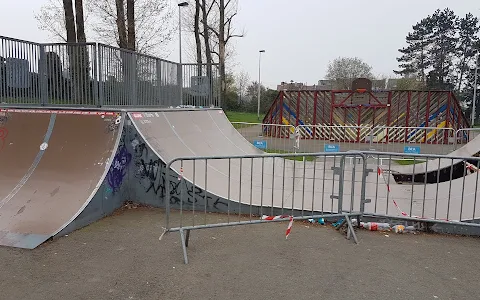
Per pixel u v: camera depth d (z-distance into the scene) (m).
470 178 7.71
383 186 8.34
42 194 6.04
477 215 5.92
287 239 5.29
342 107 23.23
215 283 3.97
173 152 7.61
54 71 8.83
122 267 4.31
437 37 60.78
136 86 9.83
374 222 5.82
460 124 23.70
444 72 60.19
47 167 6.61
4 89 9.25
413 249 4.99
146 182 6.91
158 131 7.94
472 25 58.88
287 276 4.16
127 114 7.11
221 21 25.95
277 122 24.98
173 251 4.80
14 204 5.82
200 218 6.23
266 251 4.85
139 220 6.07
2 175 6.56
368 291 3.85
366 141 21.66
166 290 3.81
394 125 22.81
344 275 4.20
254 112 62.16
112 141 6.79
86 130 7.11
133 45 16.11
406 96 22.50
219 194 6.80
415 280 4.11
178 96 12.77
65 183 6.23
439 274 4.26
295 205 6.61
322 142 21.00
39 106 8.22
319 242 5.20
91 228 5.59
